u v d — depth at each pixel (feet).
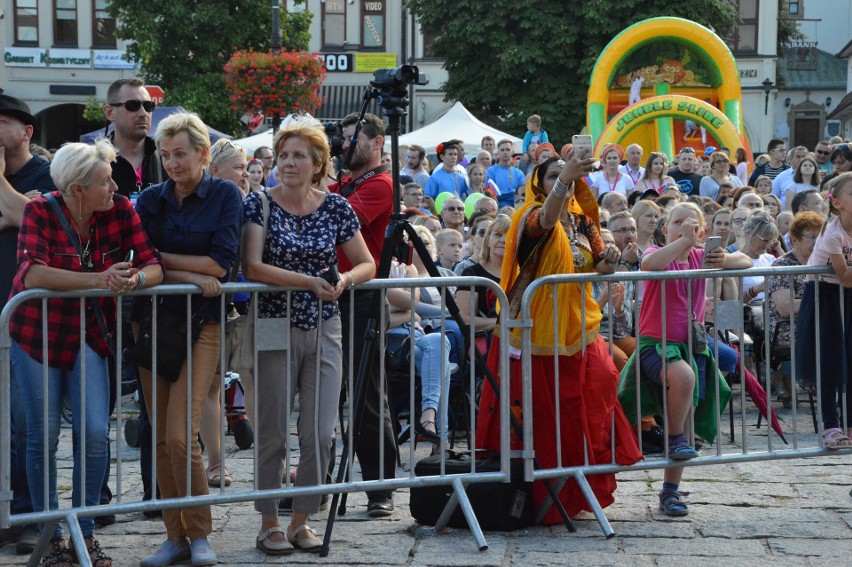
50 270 16.03
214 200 17.06
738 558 16.89
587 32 106.11
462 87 111.55
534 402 18.95
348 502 20.72
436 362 23.84
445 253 30.30
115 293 16.19
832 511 19.44
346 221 17.93
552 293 18.63
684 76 89.30
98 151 16.35
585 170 17.58
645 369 19.49
